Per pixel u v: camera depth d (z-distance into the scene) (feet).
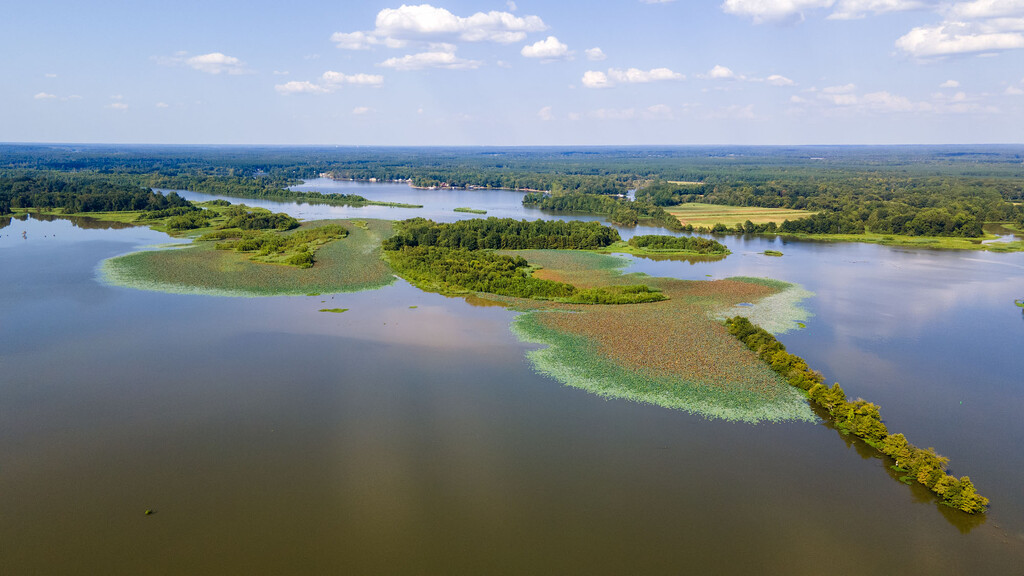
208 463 222.48
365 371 304.50
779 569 173.88
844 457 230.48
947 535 189.26
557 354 325.42
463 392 281.13
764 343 326.24
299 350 332.60
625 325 373.81
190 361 315.17
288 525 189.57
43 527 187.11
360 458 226.99
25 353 322.34
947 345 351.46
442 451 232.32
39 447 231.30
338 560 174.70
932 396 284.82
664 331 361.51
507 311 407.85
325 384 288.92
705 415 260.83
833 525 193.06
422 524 190.80
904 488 212.84
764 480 215.31
